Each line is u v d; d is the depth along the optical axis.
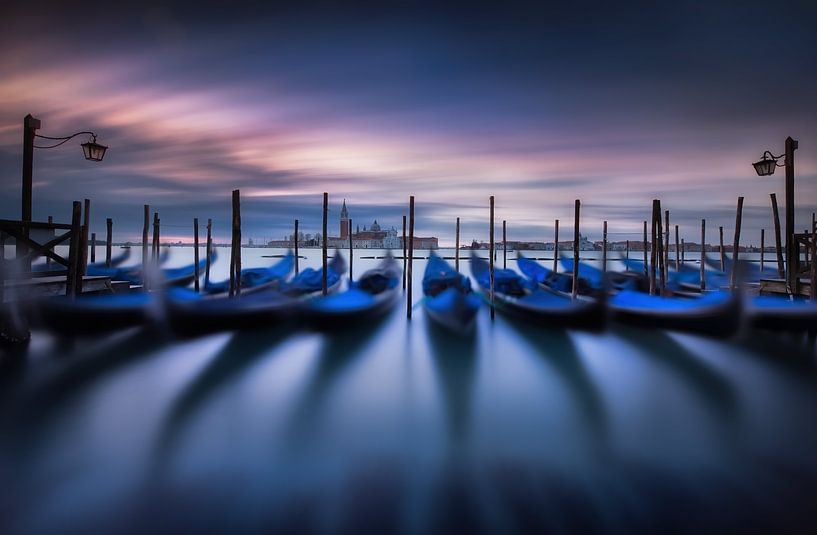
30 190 9.68
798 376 7.06
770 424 5.29
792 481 4.02
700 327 7.14
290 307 7.86
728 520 3.45
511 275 12.37
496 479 4.07
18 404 5.79
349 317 8.47
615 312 8.29
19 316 8.26
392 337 9.66
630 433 5.06
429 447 4.71
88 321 7.07
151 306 7.53
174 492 3.81
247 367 7.51
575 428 5.20
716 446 4.77
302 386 6.64
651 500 3.72
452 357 8.16
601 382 6.77
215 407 5.80
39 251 8.31
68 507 3.59
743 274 6.77
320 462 4.38
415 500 3.70
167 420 5.35
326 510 3.56
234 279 11.41
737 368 7.49
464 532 3.29
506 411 5.74
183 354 8.15
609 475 4.14
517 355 8.33
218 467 4.25
